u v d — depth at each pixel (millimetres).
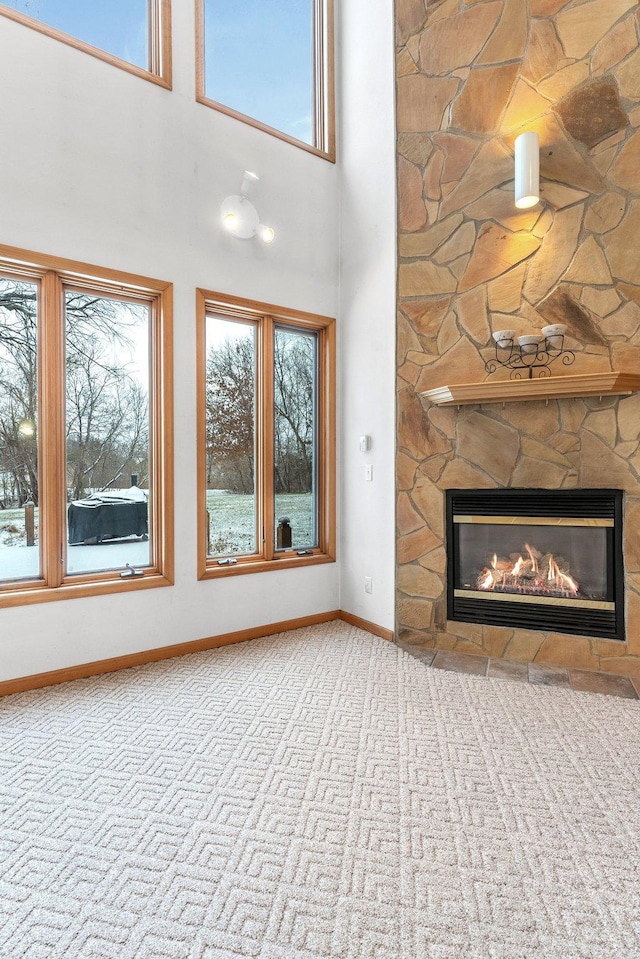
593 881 1435
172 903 1355
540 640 3055
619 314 2789
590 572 2998
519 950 1224
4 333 2674
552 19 2895
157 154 3018
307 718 2373
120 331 3035
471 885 1418
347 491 3814
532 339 2844
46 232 2645
